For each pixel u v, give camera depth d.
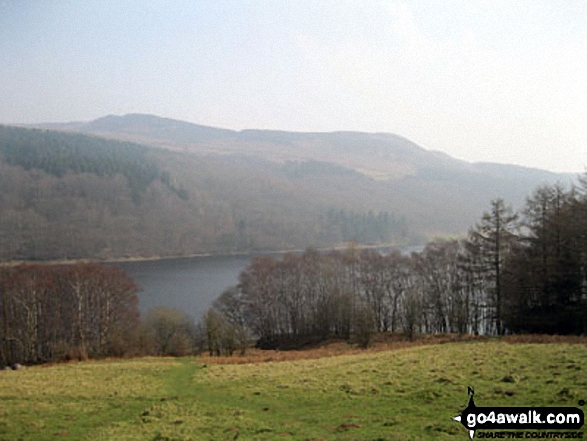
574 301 53.12
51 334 78.75
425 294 82.75
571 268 51.41
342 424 21.67
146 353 67.56
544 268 52.81
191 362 47.25
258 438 20.48
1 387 33.47
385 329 87.81
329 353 52.22
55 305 80.44
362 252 119.00
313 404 25.95
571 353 33.22
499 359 33.25
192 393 30.94
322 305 90.69
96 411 27.02
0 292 77.38
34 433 23.36
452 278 77.81
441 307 78.56
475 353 36.66
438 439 18.70
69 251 193.62
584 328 50.56
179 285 138.62
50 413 26.61
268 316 95.81
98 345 71.69
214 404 27.52
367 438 19.34
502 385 25.86
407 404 24.19
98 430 23.36
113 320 80.44
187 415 25.12
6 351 72.00
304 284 97.25
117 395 30.72
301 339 88.19
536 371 28.50
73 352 65.25
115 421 24.91
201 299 116.44
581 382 24.81
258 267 100.94
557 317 51.38
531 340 44.34
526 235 57.09
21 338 74.31
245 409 26.00
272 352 61.69
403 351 43.53
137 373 39.25
